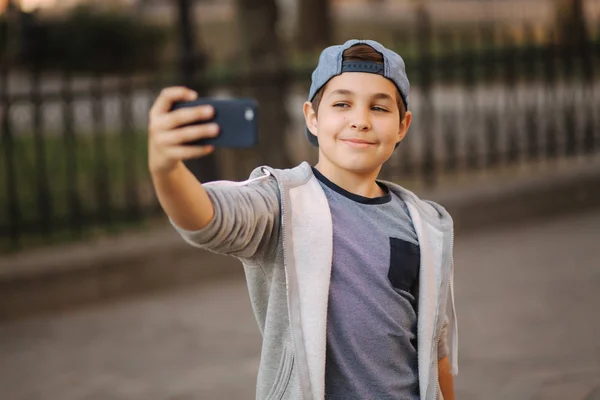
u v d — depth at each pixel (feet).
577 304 17.83
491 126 28.86
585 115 30.35
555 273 20.18
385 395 6.56
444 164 27.89
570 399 12.76
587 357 14.71
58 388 14.70
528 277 19.97
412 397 6.77
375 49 6.70
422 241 6.86
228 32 73.87
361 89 6.58
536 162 29.09
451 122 30.73
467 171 28.30
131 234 21.98
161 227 22.67
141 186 26.96
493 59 29.12
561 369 14.17
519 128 31.55
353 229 6.63
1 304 18.48
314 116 6.98
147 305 19.27
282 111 26.66
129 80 23.94
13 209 20.98
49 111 41.65
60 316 18.76
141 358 16.01
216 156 24.29
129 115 23.71
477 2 86.28
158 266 20.21
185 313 18.61
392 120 6.67
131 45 60.23
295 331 6.32
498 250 22.57
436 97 40.47
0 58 45.96
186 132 5.15
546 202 25.91
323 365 6.31
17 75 34.58
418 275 6.87
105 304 19.45
